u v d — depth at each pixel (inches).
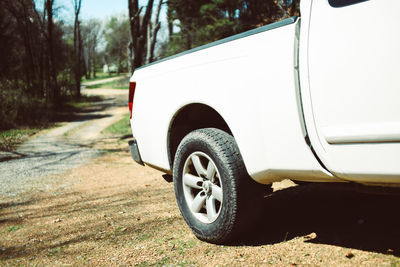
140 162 144.6
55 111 1120.8
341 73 72.3
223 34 906.1
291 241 100.9
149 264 98.3
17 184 240.8
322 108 75.8
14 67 1256.8
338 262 85.3
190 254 101.1
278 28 85.1
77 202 181.3
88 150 416.8
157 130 125.5
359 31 69.9
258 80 87.3
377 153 69.0
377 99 67.7
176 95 113.1
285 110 82.5
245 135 91.6
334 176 79.0
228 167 95.8
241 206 95.4
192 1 1015.0
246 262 91.4
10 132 621.3
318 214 120.7
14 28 1444.4
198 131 107.4
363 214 115.0
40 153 406.6
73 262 105.8
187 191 112.7
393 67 65.5
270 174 90.4
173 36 1214.9
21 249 120.9
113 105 1487.5
